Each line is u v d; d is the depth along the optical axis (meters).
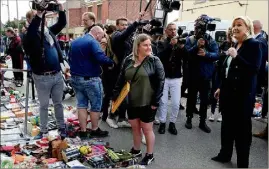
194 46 4.66
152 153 3.57
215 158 3.76
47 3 3.48
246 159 3.52
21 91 7.07
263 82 5.39
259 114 5.98
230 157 3.73
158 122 5.10
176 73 4.53
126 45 4.55
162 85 3.36
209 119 5.49
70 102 6.23
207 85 4.79
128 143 4.18
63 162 3.37
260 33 5.12
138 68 3.34
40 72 3.74
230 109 3.54
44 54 3.65
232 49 3.34
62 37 8.25
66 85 6.25
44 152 3.57
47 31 3.71
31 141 3.91
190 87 4.89
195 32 4.70
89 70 3.95
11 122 4.59
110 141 4.22
